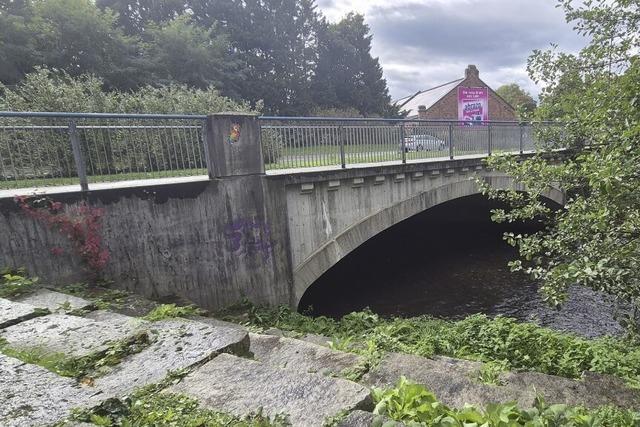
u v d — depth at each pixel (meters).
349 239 9.91
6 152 6.05
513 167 5.29
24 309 4.04
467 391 3.75
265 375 2.73
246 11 44.19
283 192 8.37
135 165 7.14
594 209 4.23
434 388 3.78
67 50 24.08
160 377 2.75
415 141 12.27
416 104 52.91
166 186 6.80
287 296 8.58
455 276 14.15
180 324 3.71
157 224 6.77
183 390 2.57
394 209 11.01
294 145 9.14
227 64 33.78
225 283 7.58
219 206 7.40
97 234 6.20
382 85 53.84
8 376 2.63
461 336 6.44
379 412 2.40
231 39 41.72
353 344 5.48
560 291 4.20
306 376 2.68
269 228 8.12
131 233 6.52
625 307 4.73
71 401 2.32
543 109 5.55
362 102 50.94
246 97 38.41
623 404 3.95
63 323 3.75
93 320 3.88
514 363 5.70
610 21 4.68
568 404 3.88
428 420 2.33
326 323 7.80
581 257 4.12
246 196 7.71
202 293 7.31
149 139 7.19
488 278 13.74
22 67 22.64
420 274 14.54
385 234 17.31
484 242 18.80
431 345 5.92
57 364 2.89
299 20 49.50
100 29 25.23
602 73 4.93
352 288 13.23
